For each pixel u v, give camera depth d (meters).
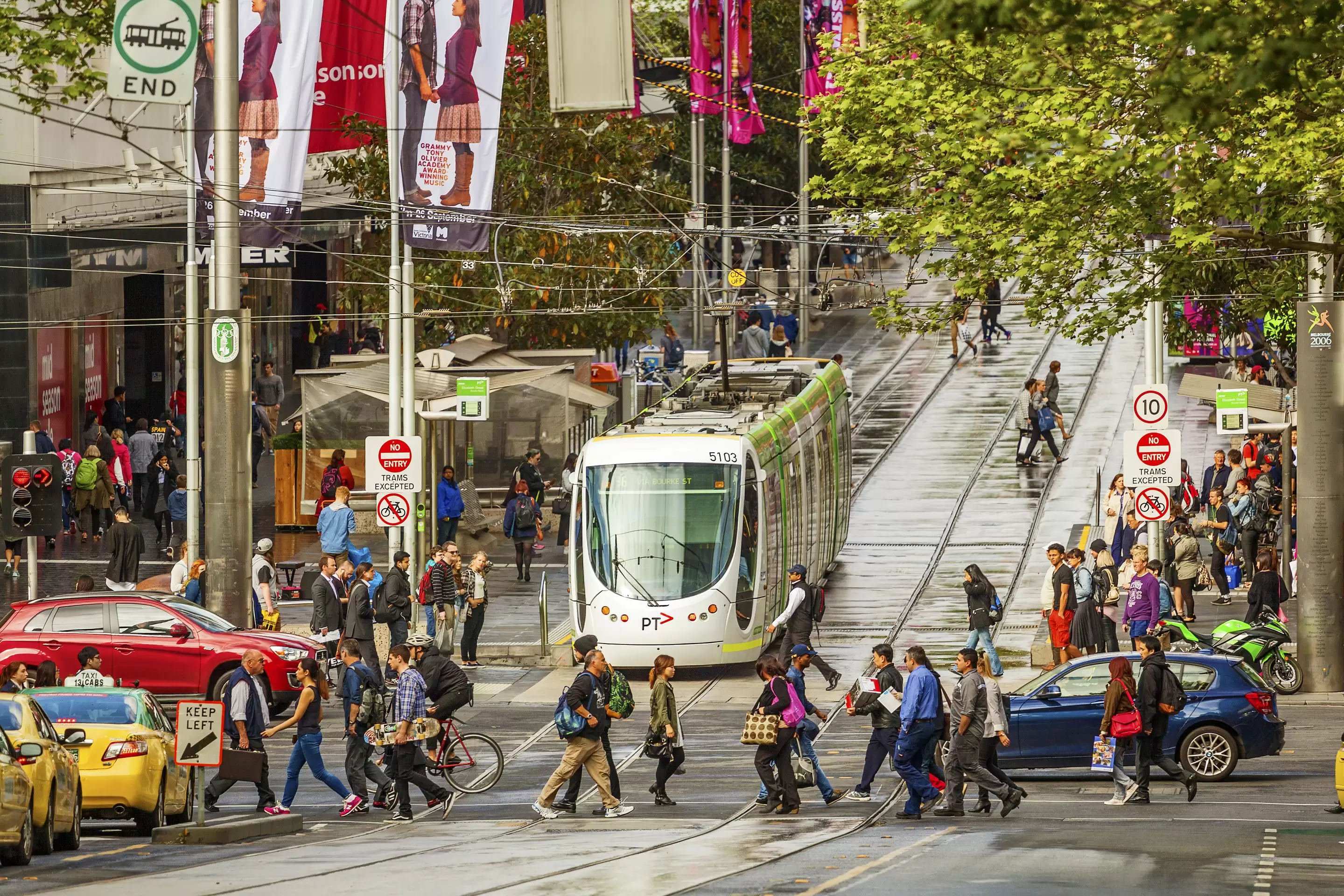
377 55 99.56
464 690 60.25
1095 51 58.19
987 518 118.75
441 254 125.94
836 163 85.62
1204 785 58.88
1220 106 36.88
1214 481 103.81
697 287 178.75
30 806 43.59
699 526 83.88
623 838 48.53
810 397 105.31
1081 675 60.72
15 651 72.62
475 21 92.38
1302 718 73.06
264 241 86.25
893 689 56.34
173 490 112.25
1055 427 143.62
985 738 53.28
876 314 79.50
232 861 44.47
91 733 50.44
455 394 117.31
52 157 124.75
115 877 40.88
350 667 56.12
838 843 46.53
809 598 80.44
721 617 82.81
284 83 85.75
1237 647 77.88
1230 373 139.50
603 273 129.25
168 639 72.75
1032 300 72.94
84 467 113.44
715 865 42.09
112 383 146.62
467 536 116.56
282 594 100.00
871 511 122.12
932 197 77.19
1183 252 66.62
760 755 54.41
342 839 50.09
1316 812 52.22
